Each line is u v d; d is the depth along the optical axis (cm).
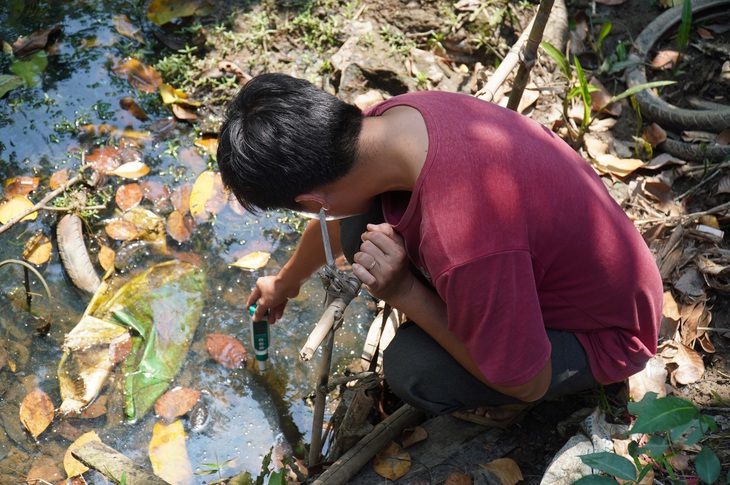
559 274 162
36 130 282
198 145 281
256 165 147
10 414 219
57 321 238
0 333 234
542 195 150
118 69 299
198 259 255
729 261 233
